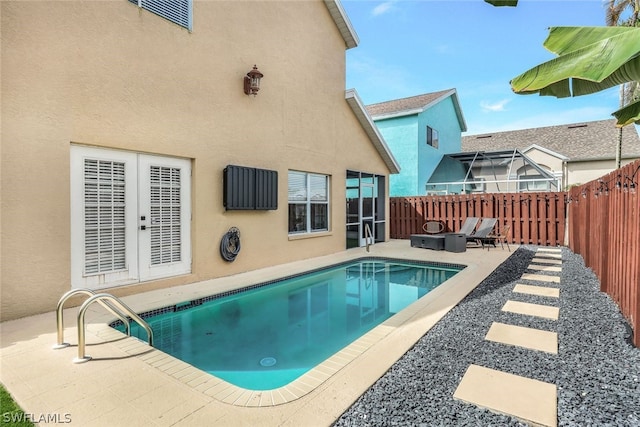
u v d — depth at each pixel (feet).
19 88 15.64
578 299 18.17
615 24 44.27
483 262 29.71
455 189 65.41
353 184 42.75
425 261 31.53
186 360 14.26
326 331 17.62
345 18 35.68
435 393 9.43
